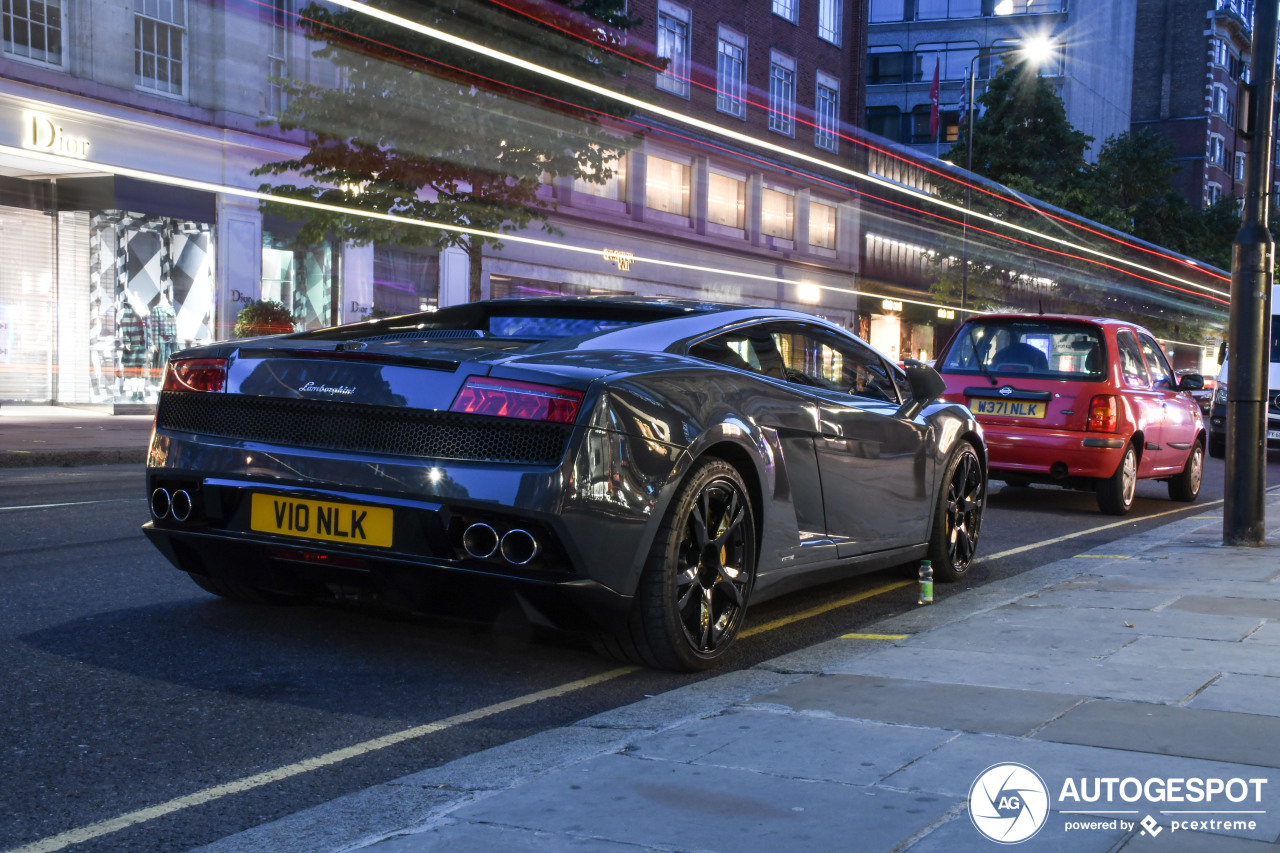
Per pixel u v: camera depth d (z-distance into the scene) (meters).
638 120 27.30
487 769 2.85
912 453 5.25
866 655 3.86
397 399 3.55
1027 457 9.30
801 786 2.52
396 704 3.47
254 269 18.92
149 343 17.98
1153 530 7.92
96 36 16.66
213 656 3.89
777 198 33.50
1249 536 6.94
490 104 16.83
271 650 3.99
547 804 2.41
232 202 18.53
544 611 3.52
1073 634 4.20
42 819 2.54
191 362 3.95
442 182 17.02
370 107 16.30
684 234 29.30
